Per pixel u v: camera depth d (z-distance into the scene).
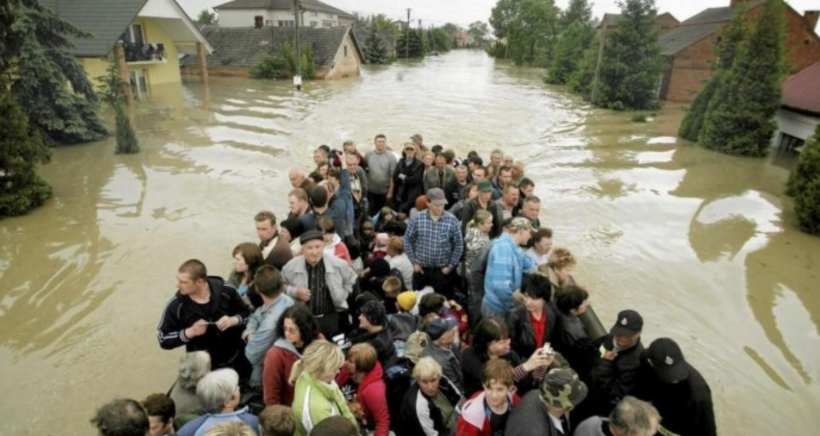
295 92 30.73
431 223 6.13
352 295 4.99
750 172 15.55
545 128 22.09
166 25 31.08
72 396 5.55
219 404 3.26
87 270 8.36
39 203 11.13
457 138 19.36
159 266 8.55
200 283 4.18
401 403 3.78
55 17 16.36
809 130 16.80
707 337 6.94
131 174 13.60
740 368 6.29
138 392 5.62
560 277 4.95
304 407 3.18
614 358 3.68
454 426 3.69
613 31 29.77
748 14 29.23
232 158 15.34
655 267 8.98
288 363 3.71
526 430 3.00
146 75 30.64
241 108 24.27
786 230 10.74
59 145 16.48
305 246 4.51
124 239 9.56
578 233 10.48
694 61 32.28
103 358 6.18
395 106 26.34
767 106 17.39
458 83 39.94
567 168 15.52
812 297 7.99
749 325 7.24
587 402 3.82
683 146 19.19
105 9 25.09
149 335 6.64
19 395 5.55
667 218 11.40
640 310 7.59
